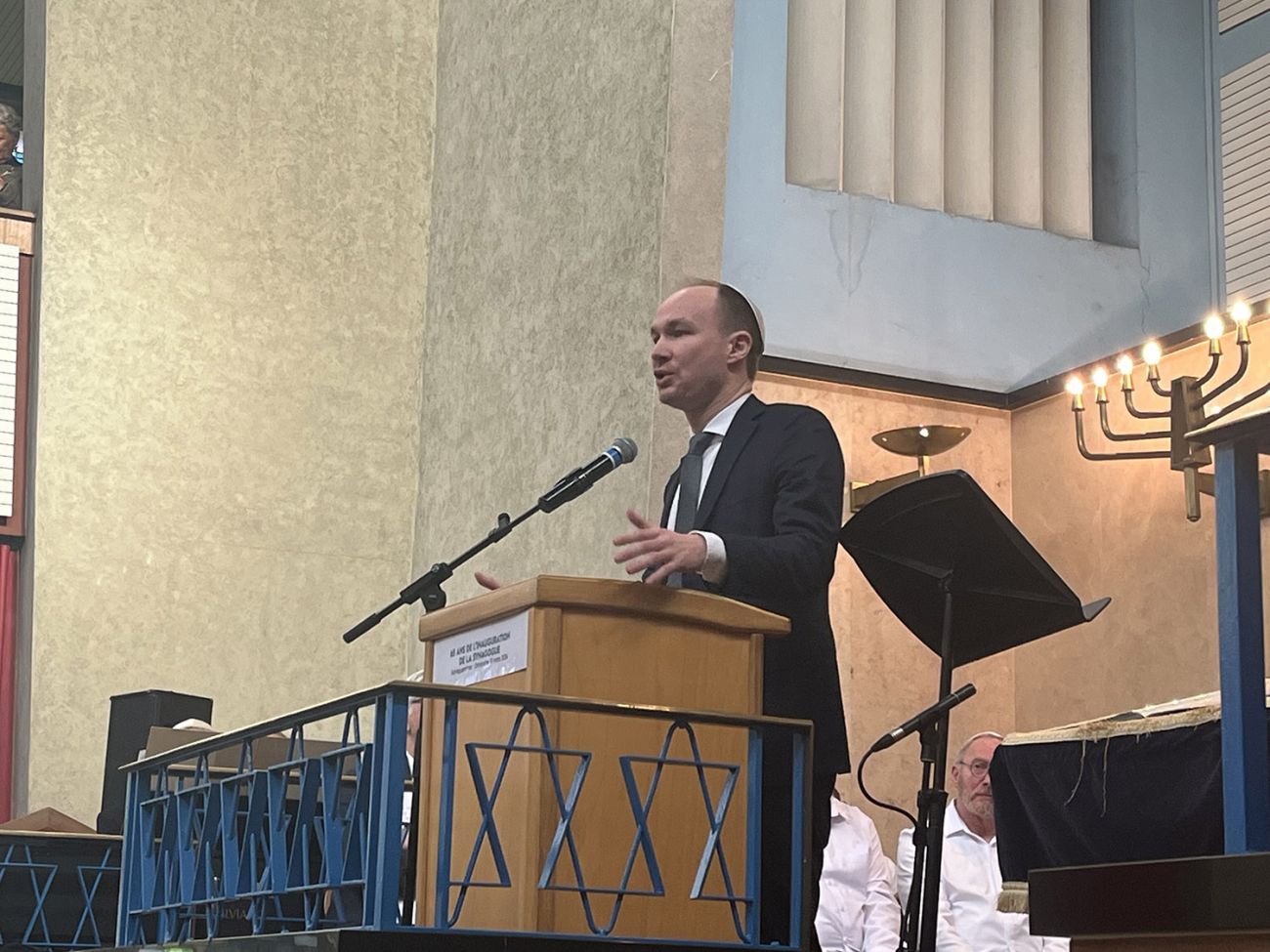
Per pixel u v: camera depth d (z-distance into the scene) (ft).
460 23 26.17
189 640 23.58
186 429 24.12
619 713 8.61
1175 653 20.71
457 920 9.07
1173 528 20.97
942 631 11.56
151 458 23.85
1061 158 25.00
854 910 16.17
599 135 22.30
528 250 23.47
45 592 22.93
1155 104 25.03
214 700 23.56
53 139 24.04
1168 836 9.04
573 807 8.45
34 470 23.27
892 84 24.22
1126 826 9.30
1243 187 23.95
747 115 23.06
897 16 24.58
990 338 23.57
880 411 22.79
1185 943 7.14
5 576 23.40
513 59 24.54
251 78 25.35
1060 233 24.50
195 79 25.00
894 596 11.89
